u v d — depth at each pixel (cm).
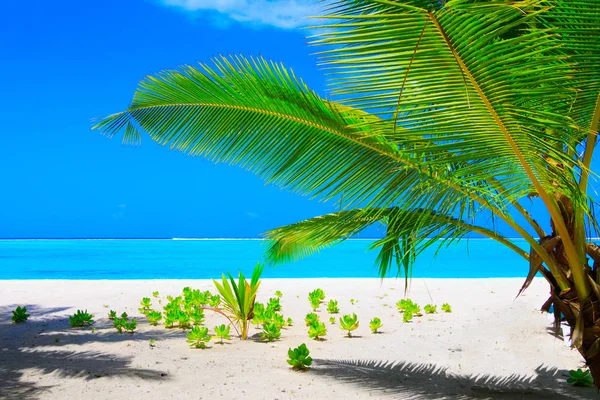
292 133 398
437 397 437
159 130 445
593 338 378
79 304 927
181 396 428
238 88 389
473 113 282
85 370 496
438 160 320
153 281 1327
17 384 452
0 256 3769
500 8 237
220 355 562
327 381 475
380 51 254
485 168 327
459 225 401
